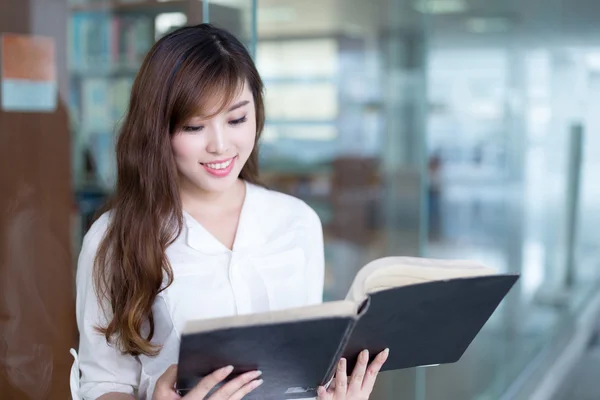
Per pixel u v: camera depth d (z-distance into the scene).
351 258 5.14
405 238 5.55
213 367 0.97
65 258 2.32
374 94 6.39
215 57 1.10
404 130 6.04
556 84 5.19
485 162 6.16
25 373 2.00
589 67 5.20
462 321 1.10
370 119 6.36
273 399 1.10
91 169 2.53
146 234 1.16
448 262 1.11
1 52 2.18
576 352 4.43
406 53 6.15
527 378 3.88
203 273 1.20
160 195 1.16
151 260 1.15
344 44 6.68
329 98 6.75
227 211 1.27
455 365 3.17
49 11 2.32
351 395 1.11
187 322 0.91
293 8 6.07
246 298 1.20
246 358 0.97
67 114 2.39
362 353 1.08
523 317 4.29
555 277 5.07
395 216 5.69
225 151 1.12
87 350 1.22
